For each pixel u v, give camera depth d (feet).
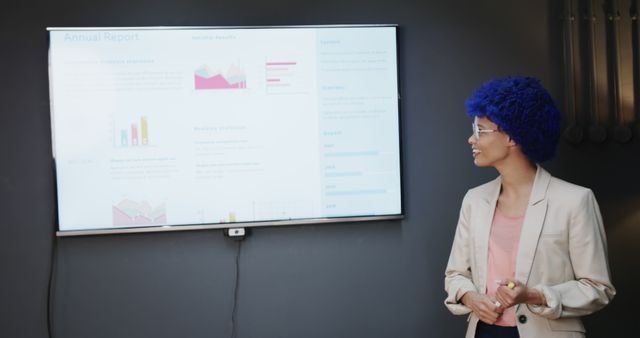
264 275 9.72
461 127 10.08
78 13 9.39
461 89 10.09
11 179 9.31
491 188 6.75
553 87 10.26
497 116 6.15
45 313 9.37
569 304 5.82
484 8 10.14
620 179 10.28
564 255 6.17
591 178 10.23
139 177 9.31
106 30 9.22
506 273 6.32
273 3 9.73
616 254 10.26
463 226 6.92
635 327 10.24
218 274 9.64
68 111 9.18
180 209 9.39
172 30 9.34
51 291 9.37
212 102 9.41
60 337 9.37
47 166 9.37
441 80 10.05
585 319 10.23
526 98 6.13
